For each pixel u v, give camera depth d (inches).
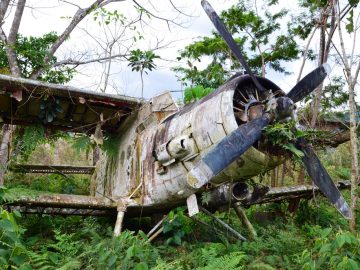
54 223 258.4
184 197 217.8
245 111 185.3
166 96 244.2
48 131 326.6
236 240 226.5
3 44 397.1
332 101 377.4
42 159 483.5
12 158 342.6
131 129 272.2
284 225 256.4
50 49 394.3
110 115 286.2
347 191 365.1
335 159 442.6
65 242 181.3
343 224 284.2
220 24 197.2
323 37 393.7
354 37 261.4
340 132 323.9
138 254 164.9
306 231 258.7
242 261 174.7
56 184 375.6
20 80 243.9
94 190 341.4
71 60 411.5
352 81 255.4
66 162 503.5
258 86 188.9
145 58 361.7
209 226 233.0
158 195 225.6
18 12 374.6
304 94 202.8
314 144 268.8
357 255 169.5
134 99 262.4
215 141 188.2
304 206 299.6
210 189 210.1
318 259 166.2
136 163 250.4
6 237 140.4
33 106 279.6
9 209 231.1
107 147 289.3
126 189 259.6
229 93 185.3
